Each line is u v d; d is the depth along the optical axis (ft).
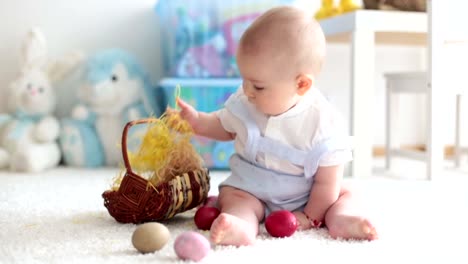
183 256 2.26
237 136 3.17
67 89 6.31
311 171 2.95
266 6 5.62
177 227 2.93
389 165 6.04
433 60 5.00
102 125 5.82
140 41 6.53
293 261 2.28
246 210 2.82
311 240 2.65
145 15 6.52
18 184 4.49
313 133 2.96
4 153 5.55
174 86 5.47
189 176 3.01
